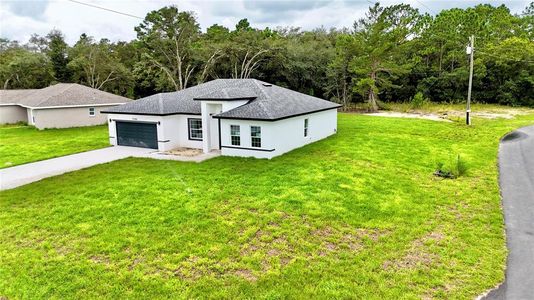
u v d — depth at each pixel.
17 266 7.71
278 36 53.59
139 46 50.50
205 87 22.80
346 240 8.64
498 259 7.69
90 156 18.69
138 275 7.26
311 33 57.84
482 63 43.09
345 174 13.91
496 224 9.42
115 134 21.64
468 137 21.88
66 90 32.69
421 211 10.34
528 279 6.96
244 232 9.09
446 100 45.59
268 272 7.30
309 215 10.05
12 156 19.14
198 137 20.25
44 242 8.76
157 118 19.62
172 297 6.56
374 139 21.39
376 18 37.41
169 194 11.94
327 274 7.20
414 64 45.12
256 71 48.44
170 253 8.12
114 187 12.83
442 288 6.70
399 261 7.66
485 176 13.77
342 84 45.00
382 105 41.06
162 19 47.53
